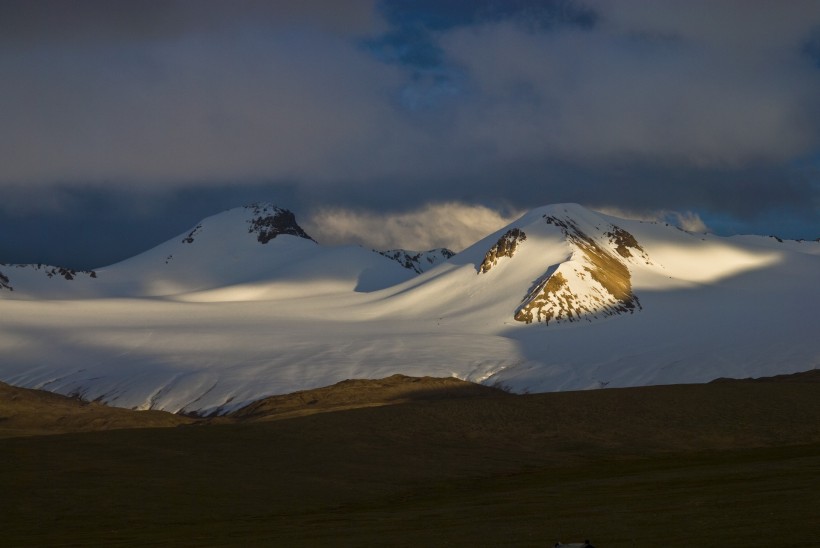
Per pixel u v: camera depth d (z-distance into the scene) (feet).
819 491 263.90
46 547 276.41
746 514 233.55
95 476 437.58
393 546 227.81
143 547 260.83
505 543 221.66
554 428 609.42
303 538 259.39
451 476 472.85
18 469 449.06
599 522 246.47
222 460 492.13
